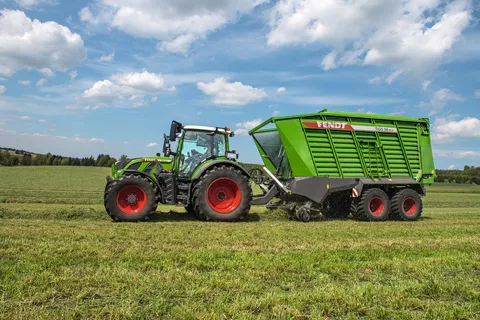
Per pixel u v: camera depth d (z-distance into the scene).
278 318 2.96
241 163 10.35
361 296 3.48
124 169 9.70
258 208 13.57
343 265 4.65
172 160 9.95
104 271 4.06
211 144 10.05
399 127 11.88
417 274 4.39
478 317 3.15
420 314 3.17
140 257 4.72
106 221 9.14
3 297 3.23
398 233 7.82
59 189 24.62
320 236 7.09
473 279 4.16
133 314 2.94
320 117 10.84
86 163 60.69
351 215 12.34
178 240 6.14
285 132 10.62
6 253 4.82
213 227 8.05
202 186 9.41
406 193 11.45
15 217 9.55
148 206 9.13
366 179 11.16
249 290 3.60
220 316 2.94
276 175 11.45
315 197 10.49
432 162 12.30
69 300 3.26
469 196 31.75
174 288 3.60
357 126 11.22
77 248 5.21
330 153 10.88
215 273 4.11
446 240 6.93
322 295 3.46
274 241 6.32
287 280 4.02
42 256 4.67
